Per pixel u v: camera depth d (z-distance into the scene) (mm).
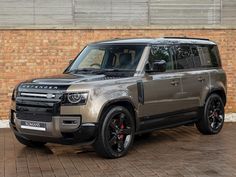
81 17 12328
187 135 10328
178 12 12828
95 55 9164
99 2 12391
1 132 10867
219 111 10484
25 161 7840
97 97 7641
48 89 7770
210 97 10172
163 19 12750
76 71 9000
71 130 7562
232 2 13094
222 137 10047
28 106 7938
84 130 7535
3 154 8414
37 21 12156
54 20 12219
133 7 12562
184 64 9578
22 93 8078
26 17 12102
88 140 7695
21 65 11781
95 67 8984
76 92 7586
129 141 8195
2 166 7496
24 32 11766
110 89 7871
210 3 12992
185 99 9422
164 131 10875
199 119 10016
